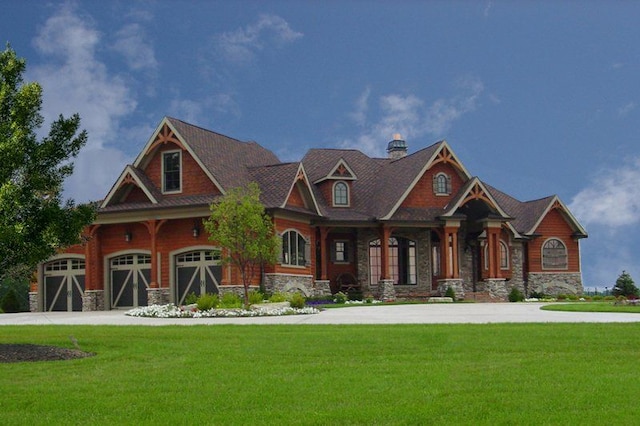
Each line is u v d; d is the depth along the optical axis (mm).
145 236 37812
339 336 17594
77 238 16500
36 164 15750
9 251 15414
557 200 47688
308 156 46469
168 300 36688
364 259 42875
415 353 15016
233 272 34625
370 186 45000
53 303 40500
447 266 41375
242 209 29766
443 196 42906
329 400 10586
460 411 9820
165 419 9711
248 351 15445
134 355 15203
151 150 37875
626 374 12328
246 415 9812
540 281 47438
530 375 12266
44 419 9844
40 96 15984
